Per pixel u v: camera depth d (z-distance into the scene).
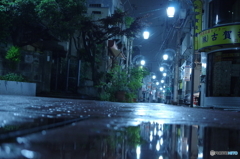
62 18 16.05
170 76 54.28
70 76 20.12
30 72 15.62
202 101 20.12
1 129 1.66
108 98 19.44
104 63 24.28
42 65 16.39
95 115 3.51
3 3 13.63
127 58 39.22
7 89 12.14
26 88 13.60
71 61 20.34
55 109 4.21
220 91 17.69
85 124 2.28
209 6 19.47
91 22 19.78
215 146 1.65
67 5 15.66
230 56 17.28
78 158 1.08
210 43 17.77
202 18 21.56
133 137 1.78
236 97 16.39
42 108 4.25
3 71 14.12
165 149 1.47
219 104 17.23
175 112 5.64
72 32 16.06
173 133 2.15
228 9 17.78
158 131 2.21
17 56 13.95
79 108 4.94
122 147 1.42
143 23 20.30
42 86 16.53
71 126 2.08
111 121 2.74
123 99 21.25
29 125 1.94
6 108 3.80
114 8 30.94
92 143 1.43
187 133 2.20
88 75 22.56
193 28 19.73
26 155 1.01
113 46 26.36
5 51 14.17
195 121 3.46
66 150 1.19
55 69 19.86
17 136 1.43
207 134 2.19
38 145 1.22
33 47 19.33
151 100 82.31
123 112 4.58
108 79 23.94
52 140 1.38
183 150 1.47
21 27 15.62
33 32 16.22
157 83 73.00
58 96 16.31
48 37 18.30
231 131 2.48
